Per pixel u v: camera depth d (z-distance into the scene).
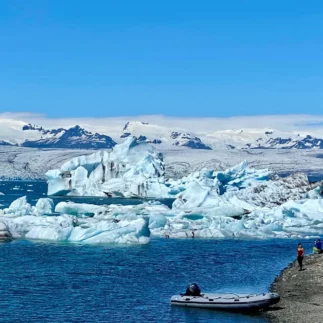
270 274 47.81
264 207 103.56
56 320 32.94
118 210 94.75
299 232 80.69
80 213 97.25
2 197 157.38
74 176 158.38
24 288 41.34
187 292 37.12
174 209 97.19
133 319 33.19
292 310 34.47
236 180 135.50
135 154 167.25
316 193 112.44
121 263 52.62
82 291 40.53
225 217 85.38
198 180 133.25
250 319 32.91
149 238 67.94
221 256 57.81
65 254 57.44
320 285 42.00
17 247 61.69
